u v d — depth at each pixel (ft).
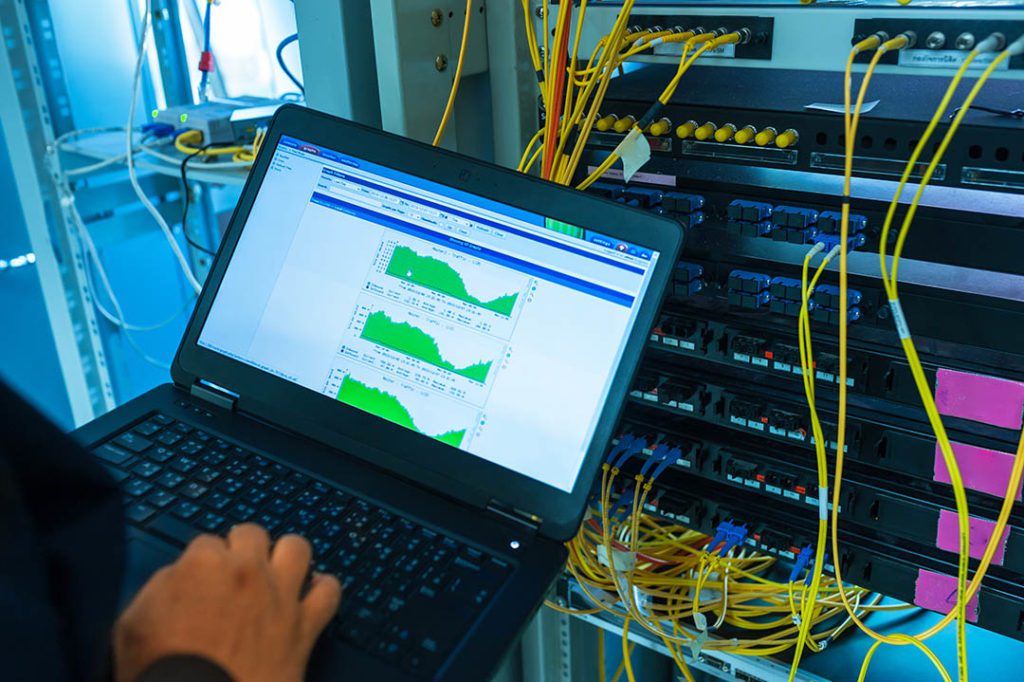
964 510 2.07
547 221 2.37
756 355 2.56
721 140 2.43
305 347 2.64
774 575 3.02
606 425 2.25
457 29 3.00
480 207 2.45
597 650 3.74
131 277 5.42
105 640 1.39
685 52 2.37
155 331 5.61
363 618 2.07
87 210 4.75
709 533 2.81
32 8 4.44
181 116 4.29
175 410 2.74
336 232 2.64
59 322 4.98
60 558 1.40
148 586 1.66
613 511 2.88
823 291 2.39
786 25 2.26
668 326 2.68
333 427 2.57
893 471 2.48
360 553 2.25
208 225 5.35
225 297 2.77
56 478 1.45
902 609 2.80
